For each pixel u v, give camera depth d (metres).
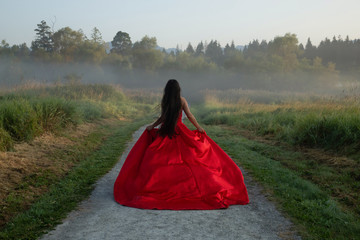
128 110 20.42
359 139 6.58
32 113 7.89
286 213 3.59
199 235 2.95
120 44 115.00
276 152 7.47
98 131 11.02
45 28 85.06
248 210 3.68
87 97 20.03
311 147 7.51
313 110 12.00
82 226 3.16
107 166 6.18
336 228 3.16
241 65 67.75
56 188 4.62
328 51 127.31
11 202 3.94
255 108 17.19
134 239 2.84
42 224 3.23
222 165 4.23
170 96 4.09
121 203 3.81
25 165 5.49
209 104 25.03
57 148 7.20
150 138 4.33
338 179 5.05
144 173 3.92
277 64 65.00
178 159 3.98
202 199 3.75
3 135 6.26
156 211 3.54
